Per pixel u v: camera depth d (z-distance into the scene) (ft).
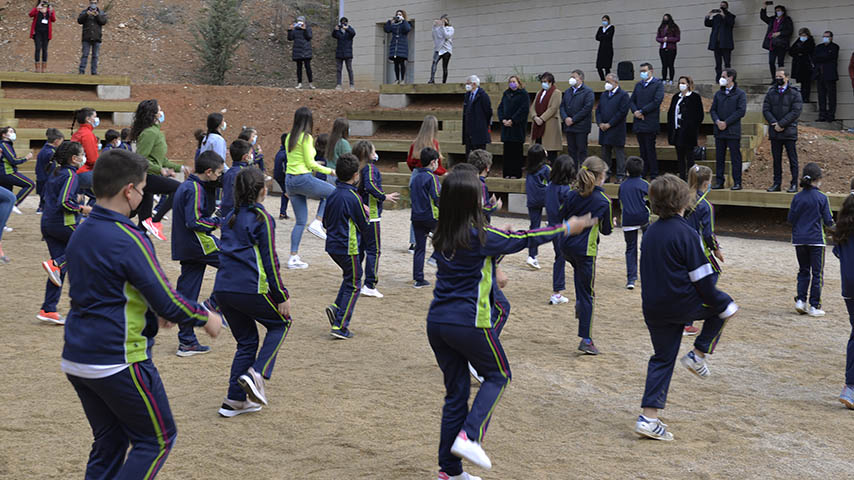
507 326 26.91
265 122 74.18
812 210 28.04
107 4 99.04
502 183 56.24
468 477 14.11
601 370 21.95
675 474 14.87
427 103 72.54
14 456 15.29
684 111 49.08
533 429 17.35
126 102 74.79
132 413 11.28
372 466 15.07
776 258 40.04
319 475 14.61
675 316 16.31
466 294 13.42
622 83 59.57
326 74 94.99
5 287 31.63
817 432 17.28
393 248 42.19
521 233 13.57
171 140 72.49
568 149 53.11
